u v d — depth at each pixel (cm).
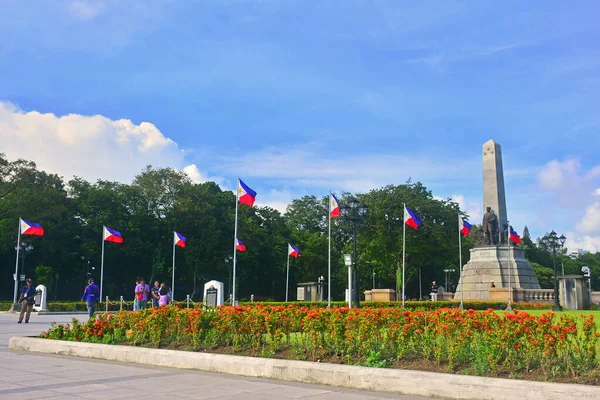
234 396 935
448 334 1091
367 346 1182
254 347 1322
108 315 1773
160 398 913
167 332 1491
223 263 7800
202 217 7569
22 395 929
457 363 1069
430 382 935
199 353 1261
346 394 959
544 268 10619
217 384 1054
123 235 7019
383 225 6538
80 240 7019
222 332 1391
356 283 3444
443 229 6694
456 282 9494
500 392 868
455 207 7019
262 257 8331
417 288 9288
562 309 3959
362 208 3588
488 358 1006
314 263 8675
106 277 7644
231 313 1386
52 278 6544
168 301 2953
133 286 7900
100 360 1403
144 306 2953
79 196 7144
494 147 5238
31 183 6412
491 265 5031
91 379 1101
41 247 6544
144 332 1520
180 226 7525
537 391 838
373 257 6900
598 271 12850
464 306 4375
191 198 7706
